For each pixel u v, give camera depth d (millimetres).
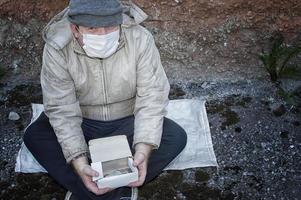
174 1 2662
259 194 2170
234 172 2273
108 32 1787
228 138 2445
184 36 2742
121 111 2125
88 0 1719
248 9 2660
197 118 2537
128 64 1942
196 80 2793
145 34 1976
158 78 2008
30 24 2736
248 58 2764
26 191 2201
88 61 1915
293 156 2342
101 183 1778
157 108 1973
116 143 1888
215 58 2773
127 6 1967
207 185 2211
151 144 1927
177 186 2207
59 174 2018
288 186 2203
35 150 2064
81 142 1918
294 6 2641
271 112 2570
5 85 2781
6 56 2809
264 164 2309
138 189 2178
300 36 2719
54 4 2686
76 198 2039
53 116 1936
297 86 2713
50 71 1926
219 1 2633
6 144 2432
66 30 1886
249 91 2705
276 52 2674
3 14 2713
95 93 2023
